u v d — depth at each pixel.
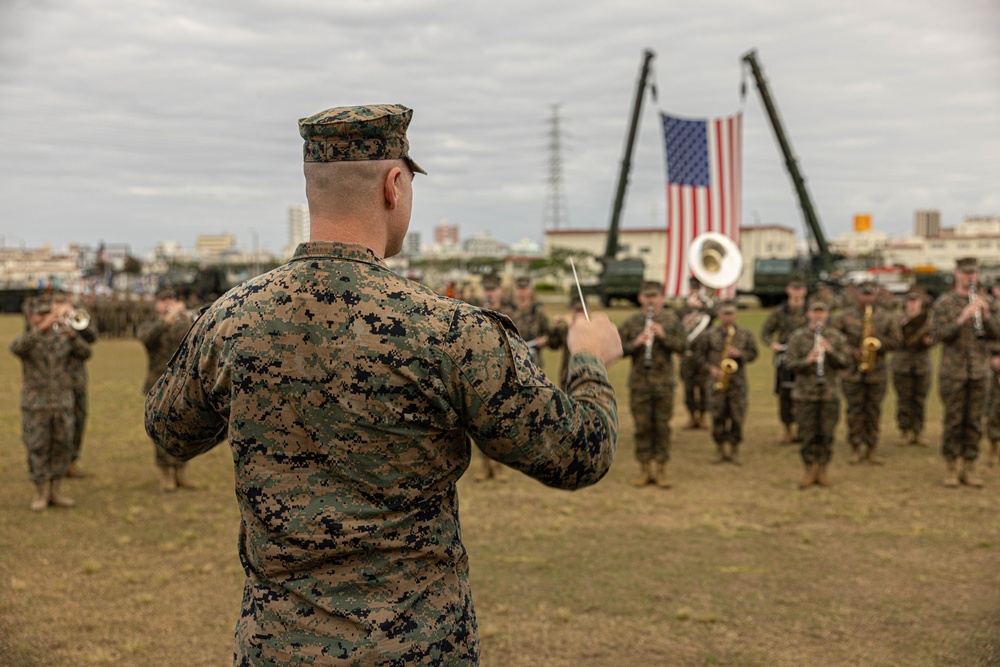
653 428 9.39
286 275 2.00
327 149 2.00
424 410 1.90
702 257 14.98
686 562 6.65
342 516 1.87
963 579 6.18
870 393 10.58
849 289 13.60
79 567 6.60
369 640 1.84
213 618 5.55
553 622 5.42
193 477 9.85
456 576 2.02
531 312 11.15
